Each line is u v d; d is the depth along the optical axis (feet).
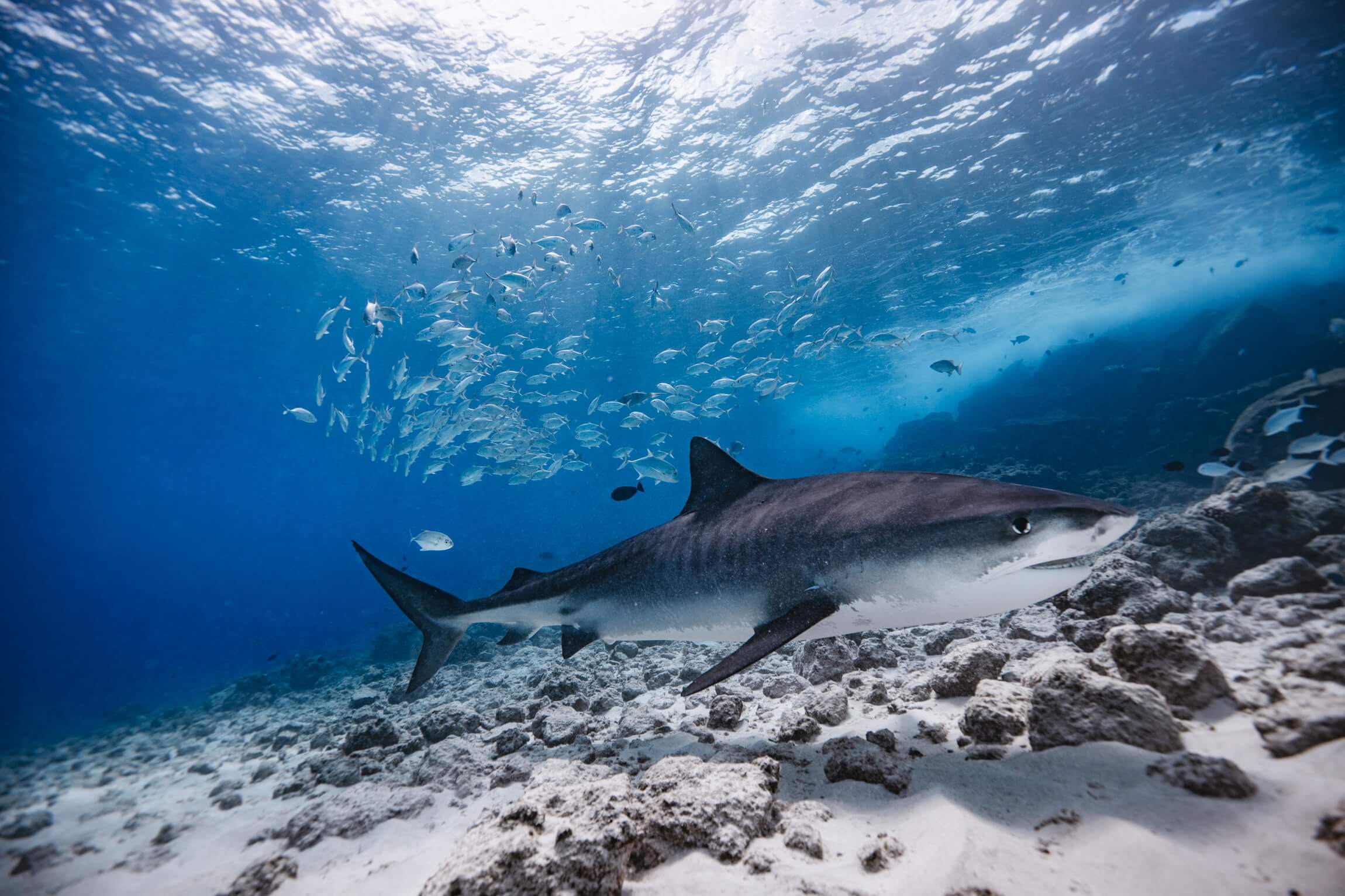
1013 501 10.57
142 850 14.79
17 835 18.65
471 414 49.52
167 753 32.71
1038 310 140.87
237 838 14.10
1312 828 6.12
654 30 54.19
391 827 12.39
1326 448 31.58
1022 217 84.28
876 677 17.31
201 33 51.72
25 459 240.12
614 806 8.04
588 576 17.46
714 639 14.88
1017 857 6.59
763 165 69.51
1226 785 7.00
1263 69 58.08
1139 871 6.04
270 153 65.21
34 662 209.56
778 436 313.12
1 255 84.64
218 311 107.34
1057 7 49.32
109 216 75.66
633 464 41.14
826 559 12.44
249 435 215.51
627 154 68.18
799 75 57.57
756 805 8.48
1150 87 58.95
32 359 130.93
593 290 101.71
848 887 6.70
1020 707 10.69
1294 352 80.12
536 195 74.74
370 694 37.06
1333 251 140.97
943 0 49.67
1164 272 130.00
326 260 88.99
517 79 58.80
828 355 141.18
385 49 54.85
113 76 55.01
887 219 81.10
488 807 12.66
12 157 64.23
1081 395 98.22
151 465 258.57
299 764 22.04
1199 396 81.25
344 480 312.29
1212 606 17.93
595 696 22.39
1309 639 12.29
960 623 21.26
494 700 28.45
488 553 234.38
